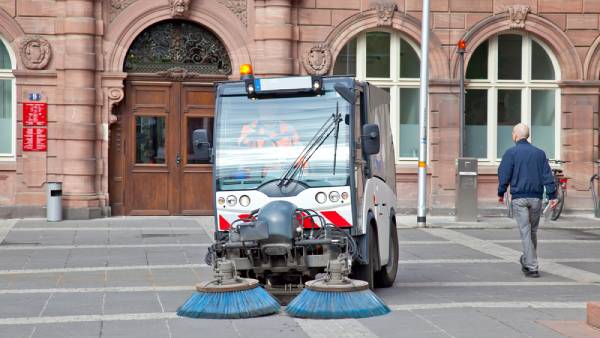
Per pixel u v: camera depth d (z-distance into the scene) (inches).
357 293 383.6
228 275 392.2
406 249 666.2
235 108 441.4
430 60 925.8
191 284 489.1
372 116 470.6
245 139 436.8
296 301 385.4
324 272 418.0
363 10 916.0
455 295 456.1
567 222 867.4
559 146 956.6
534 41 954.1
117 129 886.4
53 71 860.6
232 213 431.8
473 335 349.4
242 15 895.1
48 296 447.5
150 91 893.2
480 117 950.4
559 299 442.6
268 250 404.5
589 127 948.0
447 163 925.8
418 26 924.0
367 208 443.2
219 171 435.5
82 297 444.8
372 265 450.3
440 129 926.4
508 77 953.5
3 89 874.8
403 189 933.8
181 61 896.3
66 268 550.3
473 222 852.0
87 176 860.6
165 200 896.3
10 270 541.0
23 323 377.4
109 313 400.2
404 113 940.6
